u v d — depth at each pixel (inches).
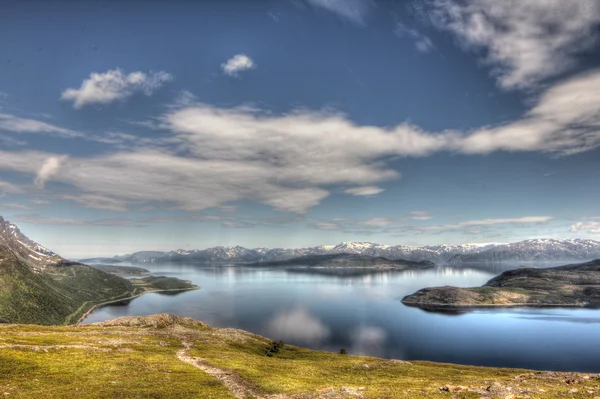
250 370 3127.5
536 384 2711.6
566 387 2482.8
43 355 2891.2
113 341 4018.2
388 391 2325.3
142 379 2416.3
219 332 6343.5
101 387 2148.1
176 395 2100.1
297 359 5152.6
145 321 6092.5
